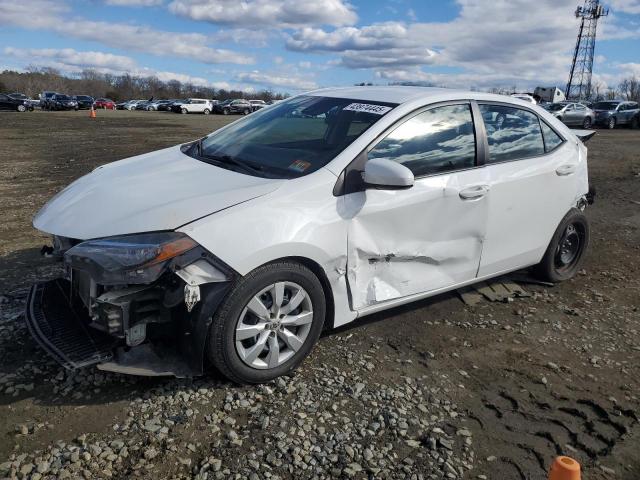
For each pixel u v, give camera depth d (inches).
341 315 138.0
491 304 182.1
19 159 507.8
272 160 142.8
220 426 112.4
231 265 114.7
